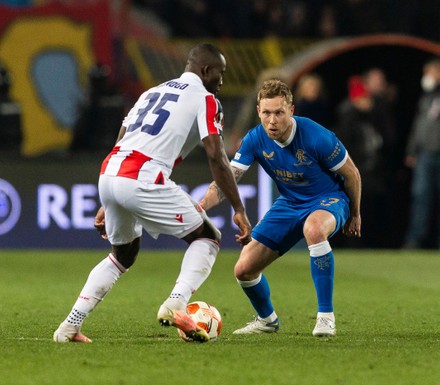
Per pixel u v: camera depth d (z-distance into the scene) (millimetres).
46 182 58969
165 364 22328
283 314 33344
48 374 21250
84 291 25656
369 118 61688
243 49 66188
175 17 71938
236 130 60500
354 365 22406
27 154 59375
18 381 20594
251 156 28125
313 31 73000
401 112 70125
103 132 60781
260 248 28000
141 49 64250
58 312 33094
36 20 61531
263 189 58031
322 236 27109
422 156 60750
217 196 27281
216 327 26141
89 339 26125
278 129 26891
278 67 63250
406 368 22156
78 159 59125
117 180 24672
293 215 27969
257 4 72812
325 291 27359
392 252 61875
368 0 73125
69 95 61312
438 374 21562
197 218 25094
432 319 32031
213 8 72688
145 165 24750
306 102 60031
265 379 20797
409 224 67375
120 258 25781
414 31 73812
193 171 58844
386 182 63094
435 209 65062
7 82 61281
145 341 26203
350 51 66688
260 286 28172
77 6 61688
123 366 22078
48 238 58969
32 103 61344
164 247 60188
